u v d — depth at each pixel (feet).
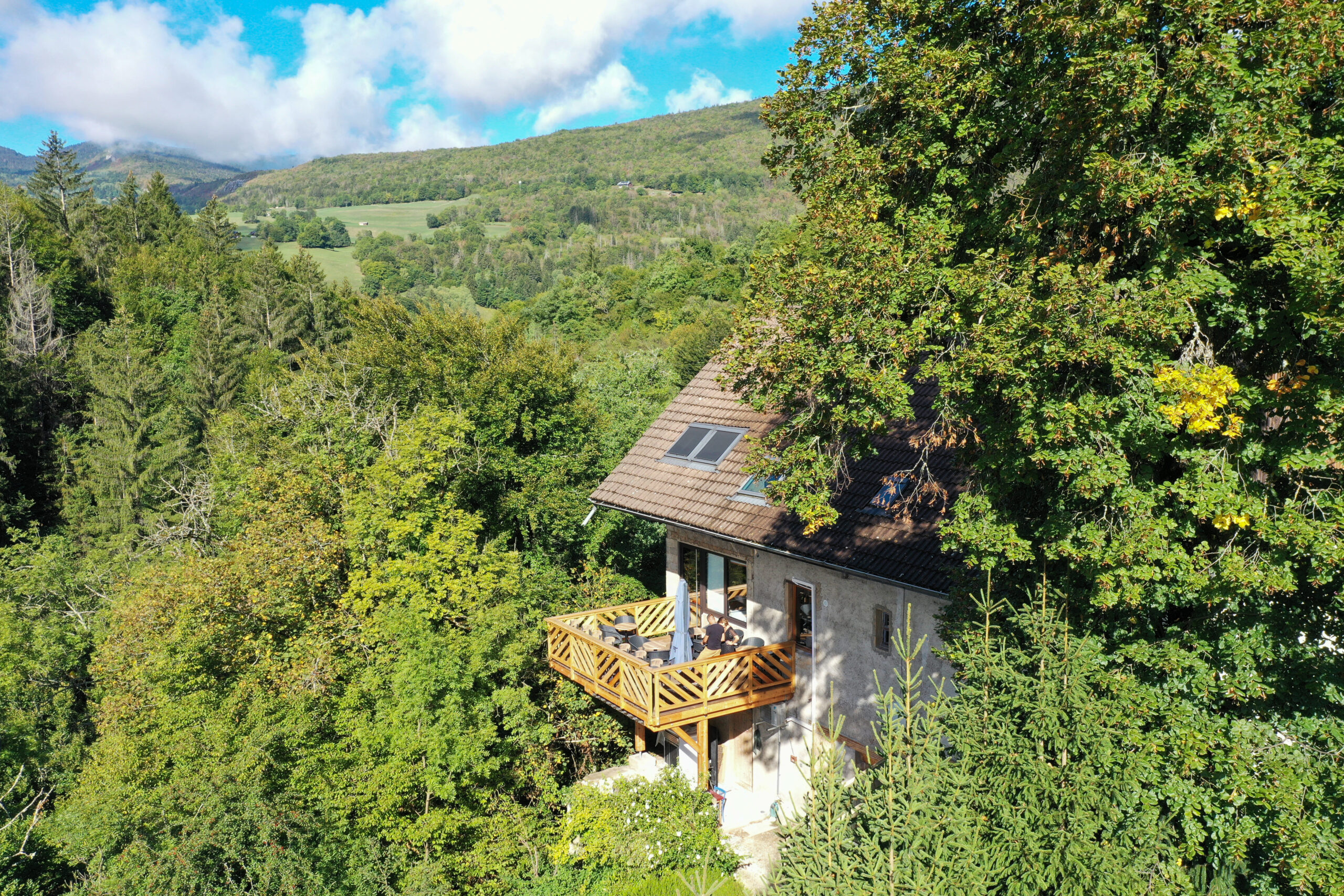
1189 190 25.38
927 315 31.45
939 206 33.27
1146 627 31.04
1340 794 27.32
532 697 66.23
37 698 92.48
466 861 54.34
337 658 61.87
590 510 91.50
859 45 33.73
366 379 106.83
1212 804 29.35
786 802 57.47
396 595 60.59
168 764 57.06
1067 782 27.96
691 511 60.18
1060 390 28.66
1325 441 25.86
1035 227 30.32
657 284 342.44
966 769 28.86
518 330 106.01
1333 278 23.70
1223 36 25.72
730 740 61.93
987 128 31.76
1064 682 29.04
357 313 120.98
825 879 23.97
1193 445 28.68
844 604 51.55
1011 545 30.35
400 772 52.54
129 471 152.76
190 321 230.27
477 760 54.39
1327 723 28.73
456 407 96.07
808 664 54.65
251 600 64.34
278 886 44.55
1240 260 28.58
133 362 167.43
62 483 155.22
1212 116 26.00
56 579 108.06
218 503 109.29
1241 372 28.99
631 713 52.85
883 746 26.13
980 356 28.30
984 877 26.04
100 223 281.13
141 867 44.21
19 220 219.00
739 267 343.46
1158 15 27.22
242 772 48.83
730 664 52.75
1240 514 26.63
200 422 177.58
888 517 48.73
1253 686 28.37
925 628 46.16
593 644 56.90
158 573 74.69
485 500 93.40
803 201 37.60
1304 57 24.86
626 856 51.11
